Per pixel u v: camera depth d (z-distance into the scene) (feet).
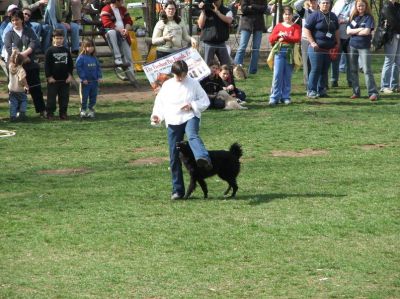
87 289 32.14
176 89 42.65
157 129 62.59
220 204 43.04
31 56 66.13
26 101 65.46
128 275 33.53
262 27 84.28
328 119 65.05
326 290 31.91
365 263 34.63
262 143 57.52
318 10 72.08
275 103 70.85
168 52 71.31
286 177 48.62
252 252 35.94
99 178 49.03
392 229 38.81
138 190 46.19
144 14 97.60
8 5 82.99
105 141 58.85
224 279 33.06
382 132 60.75
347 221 39.88
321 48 72.28
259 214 41.14
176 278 33.17
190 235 38.11
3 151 55.93
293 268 34.12
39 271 34.09
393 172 49.49
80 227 39.50
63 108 66.13
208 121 64.39
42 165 52.29
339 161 52.44
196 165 43.16
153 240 37.55
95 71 66.13
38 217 41.22
